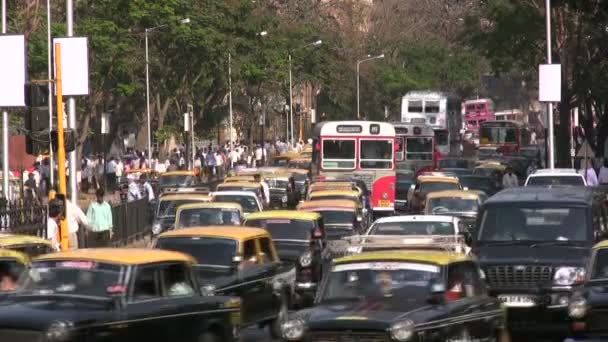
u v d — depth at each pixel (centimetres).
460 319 2744
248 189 7700
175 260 2948
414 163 11588
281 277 3938
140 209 8119
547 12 9444
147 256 2869
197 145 19575
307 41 18062
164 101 15100
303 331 2605
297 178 10350
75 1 12069
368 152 8725
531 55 12962
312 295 4566
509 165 11188
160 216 6556
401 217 4747
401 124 11719
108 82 12212
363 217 6084
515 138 17900
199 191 7525
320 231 4847
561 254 3738
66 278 2773
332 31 19850
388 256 2878
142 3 12300
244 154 17050
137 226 7969
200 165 14550
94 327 2606
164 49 13262
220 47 13562
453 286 2827
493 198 4084
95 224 6362
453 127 15888
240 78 15288
